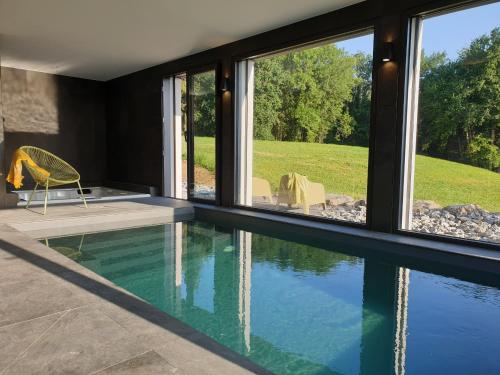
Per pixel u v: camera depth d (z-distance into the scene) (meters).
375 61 4.56
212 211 6.34
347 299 2.93
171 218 6.25
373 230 4.66
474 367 2.00
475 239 3.89
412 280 3.35
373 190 4.65
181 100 7.75
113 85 9.37
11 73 8.38
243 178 6.53
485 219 3.94
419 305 2.80
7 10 4.82
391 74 4.42
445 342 2.26
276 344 2.23
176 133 7.86
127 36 5.94
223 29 5.61
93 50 6.77
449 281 3.34
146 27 5.50
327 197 5.42
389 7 4.38
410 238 4.24
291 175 5.87
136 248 4.38
